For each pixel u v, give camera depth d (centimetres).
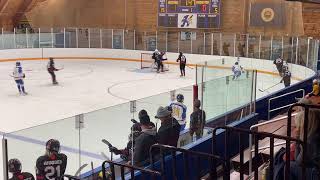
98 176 494
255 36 1820
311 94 474
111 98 1317
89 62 2191
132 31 2272
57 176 484
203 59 2042
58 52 2236
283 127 537
